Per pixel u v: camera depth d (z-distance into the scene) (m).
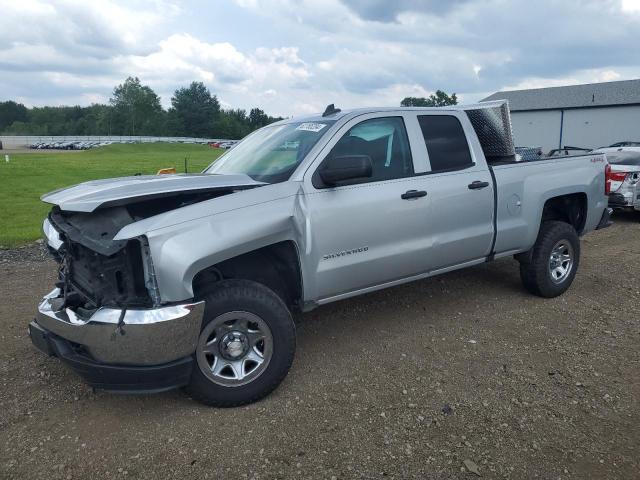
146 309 3.18
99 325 3.14
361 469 2.96
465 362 4.22
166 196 3.40
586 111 47.47
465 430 3.31
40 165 33.94
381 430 3.32
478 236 4.90
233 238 3.41
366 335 4.76
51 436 3.28
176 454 3.10
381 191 4.24
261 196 3.67
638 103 44.22
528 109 51.22
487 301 5.62
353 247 4.10
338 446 3.16
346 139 4.19
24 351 4.47
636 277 6.56
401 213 4.33
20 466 3.01
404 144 4.53
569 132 48.88
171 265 3.18
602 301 5.66
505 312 5.30
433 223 4.56
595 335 4.76
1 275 6.86
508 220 5.14
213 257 3.34
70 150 75.06
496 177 5.02
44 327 3.52
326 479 2.88
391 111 4.52
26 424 3.41
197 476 2.92
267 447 3.16
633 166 10.92
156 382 3.24
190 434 3.29
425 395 3.72
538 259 5.47
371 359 4.28
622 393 3.75
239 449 3.14
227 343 3.50
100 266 3.27
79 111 154.62
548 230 5.53
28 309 5.51
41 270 7.12
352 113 4.33
